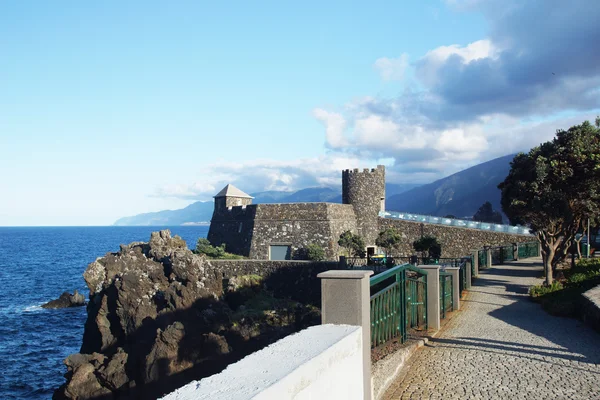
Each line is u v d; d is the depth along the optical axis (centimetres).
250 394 303
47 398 2844
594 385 846
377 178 5538
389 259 4334
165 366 2641
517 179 2569
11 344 3925
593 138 2436
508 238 4844
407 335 1191
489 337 1259
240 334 3034
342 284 587
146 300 3478
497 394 802
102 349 3419
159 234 4525
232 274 4391
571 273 2706
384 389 814
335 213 5159
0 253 13212
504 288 2422
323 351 430
